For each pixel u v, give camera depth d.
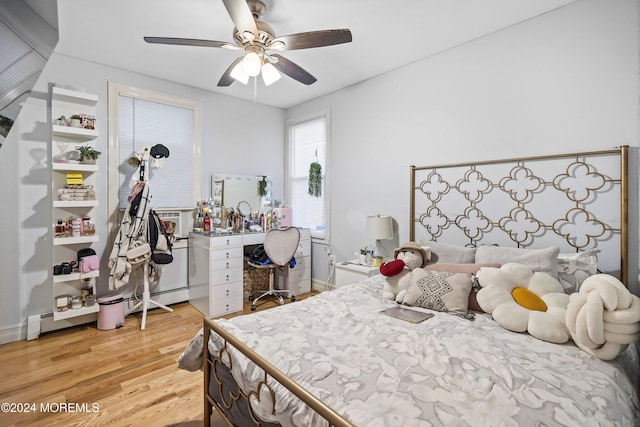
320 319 1.61
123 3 1.99
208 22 2.21
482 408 0.89
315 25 2.24
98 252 2.90
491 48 2.34
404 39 2.44
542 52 2.09
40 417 1.63
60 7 2.03
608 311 1.23
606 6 1.84
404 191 2.95
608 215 1.85
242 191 3.91
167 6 2.03
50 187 2.64
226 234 3.23
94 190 2.85
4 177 2.45
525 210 2.19
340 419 0.77
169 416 1.66
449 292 1.79
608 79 1.84
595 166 1.89
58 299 2.56
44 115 2.60
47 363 2.17
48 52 0.85
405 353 1.23
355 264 3.07
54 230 2.56
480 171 2.41
